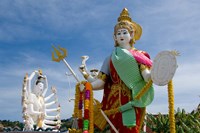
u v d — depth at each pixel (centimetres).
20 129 1648
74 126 927
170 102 794
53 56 972
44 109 1744
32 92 1788
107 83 949
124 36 935
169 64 789
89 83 888
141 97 864
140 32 991
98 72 991
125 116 862
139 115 875
